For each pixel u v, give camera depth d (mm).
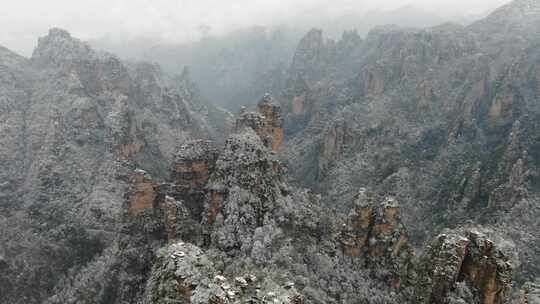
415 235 111688
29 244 105688
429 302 52312
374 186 134750
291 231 74562
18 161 132125
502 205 101250
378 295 65625
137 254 78688
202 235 74688
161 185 86438
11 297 94125
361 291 66062
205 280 43562
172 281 45219
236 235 71000
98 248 105812
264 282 47844
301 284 60812
